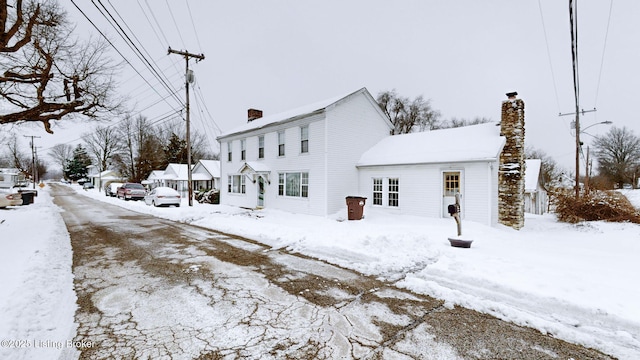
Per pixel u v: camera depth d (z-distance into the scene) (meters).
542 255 6.62
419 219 11.81
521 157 11.25
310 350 3.03
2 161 68.62
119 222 12.30
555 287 4.55
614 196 12.20
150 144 44.53
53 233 9.06
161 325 3.53
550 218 14.50
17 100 9.54
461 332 3.41
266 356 2.92
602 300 4.07
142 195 25.62
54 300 4.15
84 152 73.06
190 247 7.68
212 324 3.56
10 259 5.74
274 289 4.72
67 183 73.25
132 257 6.64
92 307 3.99
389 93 39.50
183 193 32.75
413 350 3.04
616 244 8.09
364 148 15.57
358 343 3.17
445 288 4.64
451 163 11.58
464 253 6.72
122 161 48.47
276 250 7.39
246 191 18.95
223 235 9.43
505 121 11.57
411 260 6.28
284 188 16.05
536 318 3.69
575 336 3.30
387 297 4.42
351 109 14.86
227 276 5.34
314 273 5.54
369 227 10.34
